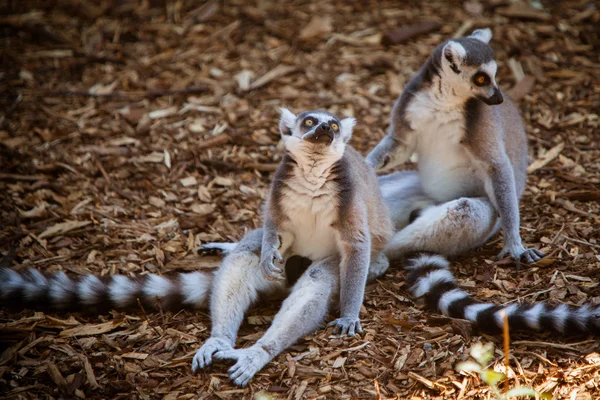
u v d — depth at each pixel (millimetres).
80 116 15336
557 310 8727
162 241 11594
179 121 15109
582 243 10805
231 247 11094
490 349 8602
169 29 18500
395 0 19109
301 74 16688
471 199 10773
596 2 18672
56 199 12625
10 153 13883
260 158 13969
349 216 9492
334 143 9430
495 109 11133
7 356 8852
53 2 19547
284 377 8414
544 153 13789
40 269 10766
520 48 16906
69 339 9195
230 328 9062
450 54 10570
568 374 8125
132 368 8656
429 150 11445
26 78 16688
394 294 10078
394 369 8469
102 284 9898
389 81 16266
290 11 18953
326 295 9211
